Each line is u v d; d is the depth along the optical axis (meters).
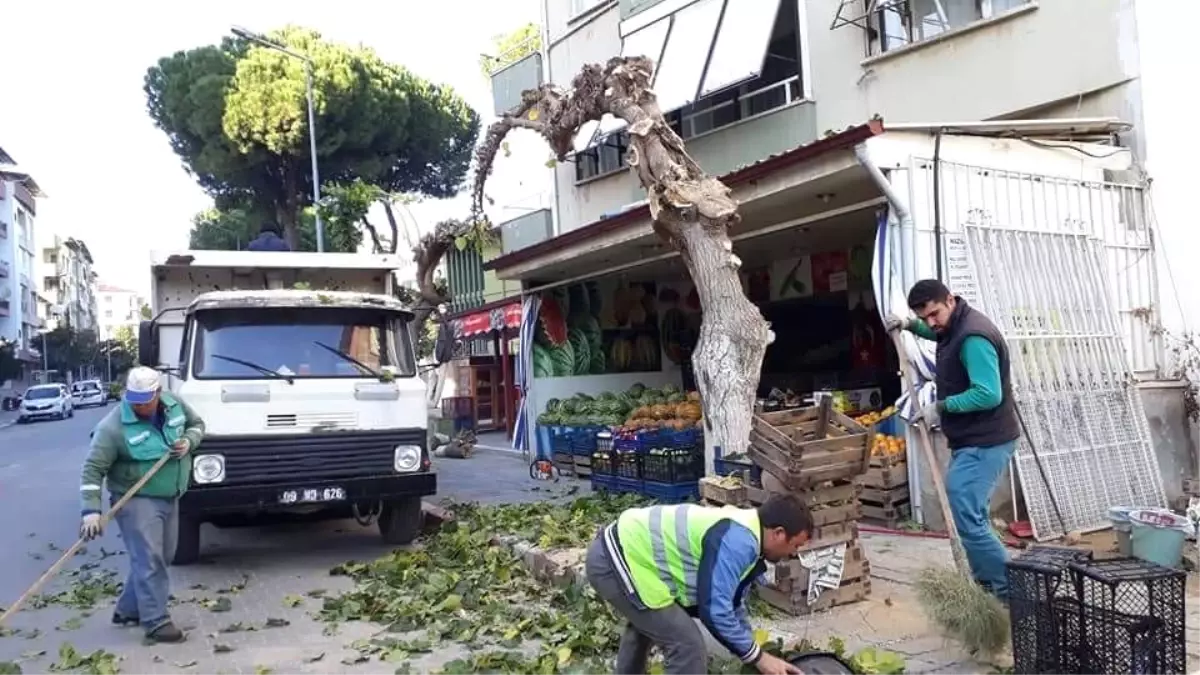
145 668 5.87
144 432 6.33
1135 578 4.03
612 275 15.59
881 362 13.02
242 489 8.23
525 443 15.53
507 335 21.30
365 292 11.07
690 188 8.23
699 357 8.33
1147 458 8.23
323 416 8.56
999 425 5.35
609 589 3.96
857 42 12.86
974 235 8.12
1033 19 10.47
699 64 14.39
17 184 75.44
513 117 11.00
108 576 8.74
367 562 8.78
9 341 64.75
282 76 28.89
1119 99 9.58
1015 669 4.51
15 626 7.02
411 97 31.67
